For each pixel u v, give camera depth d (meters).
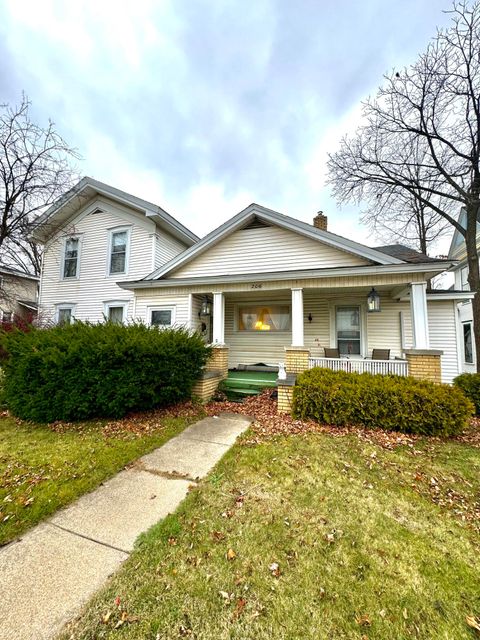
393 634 1.59
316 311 9.27
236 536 2.33
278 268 8.50
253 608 1.72
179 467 3.54
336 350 8.55
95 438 4.39
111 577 1.91
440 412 4.63
